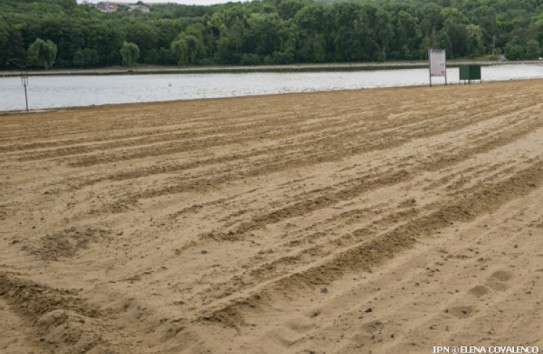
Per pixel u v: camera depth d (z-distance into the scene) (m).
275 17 138.12
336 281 5.96
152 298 5.51
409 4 173.25
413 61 132.00
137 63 123.81
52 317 5.11
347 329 4.98
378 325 5.06
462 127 16.30
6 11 130.25
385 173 10.72
